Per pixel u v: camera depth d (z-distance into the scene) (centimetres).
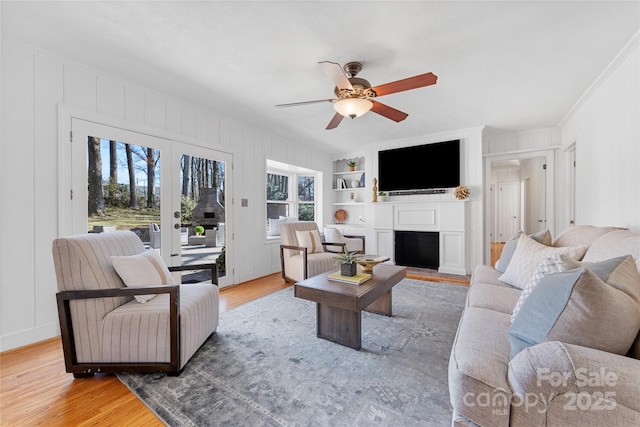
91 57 232
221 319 258
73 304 167
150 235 295
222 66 245
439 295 323
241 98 315
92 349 168
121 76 264
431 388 155
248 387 158
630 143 218
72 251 165
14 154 210
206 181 354
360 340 200
